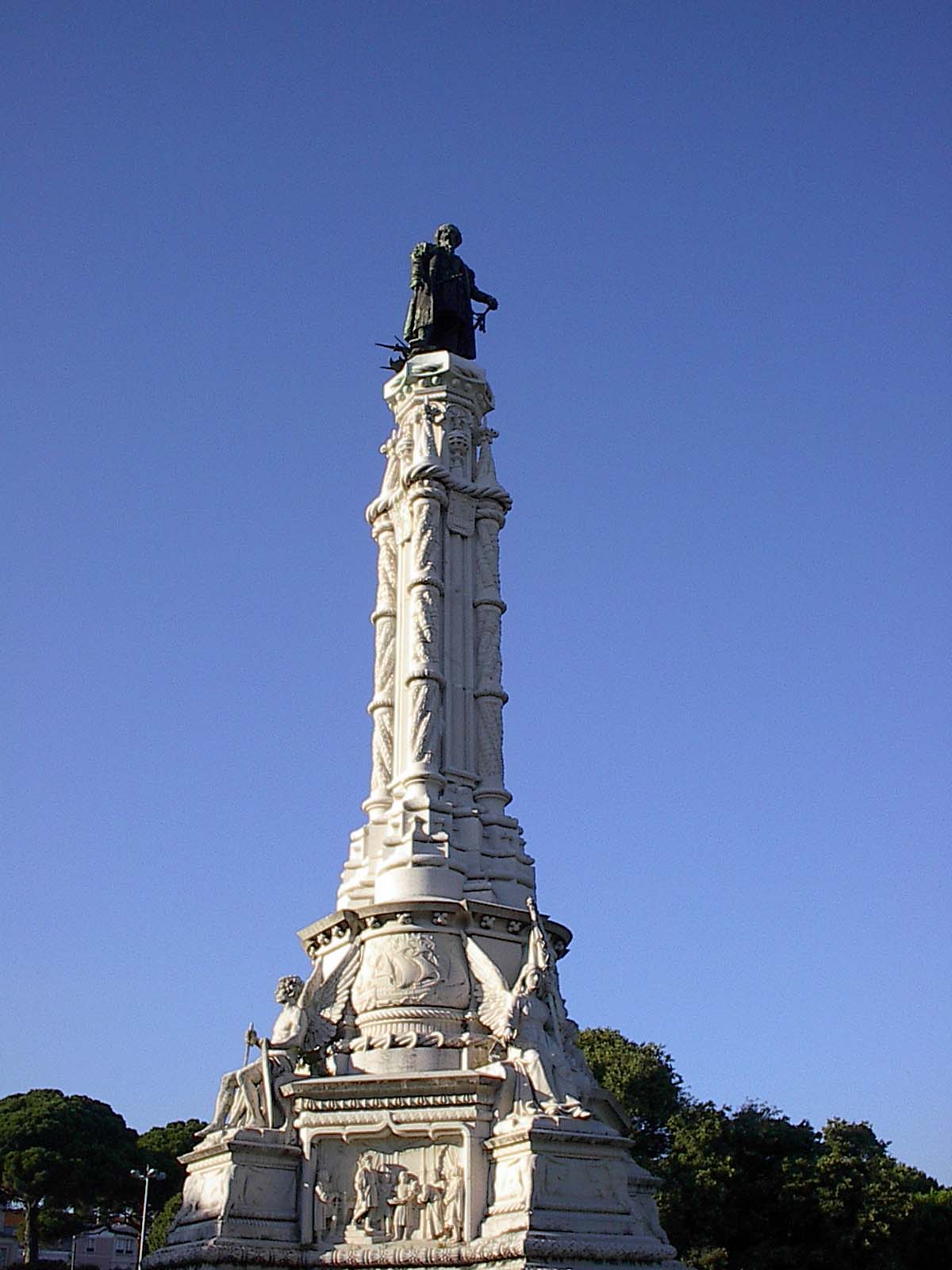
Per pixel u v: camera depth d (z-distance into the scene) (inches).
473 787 1202.0
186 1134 2938.0
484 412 1382.9
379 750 1226.6
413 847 1119.6
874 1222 1712.6
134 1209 2802.7
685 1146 1835.6
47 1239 2810.0
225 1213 924.0
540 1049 994.1
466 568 1282.0
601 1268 880.3
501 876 1149.7
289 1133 971.3
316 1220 936.3
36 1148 2618.1
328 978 1069.1
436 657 1213.7
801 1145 1855.3
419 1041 1009.5
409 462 1315.2
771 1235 1765.5
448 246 1461.6
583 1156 924.0
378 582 1310.3
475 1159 935.0
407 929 1074.7
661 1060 2375.7
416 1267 896.9
